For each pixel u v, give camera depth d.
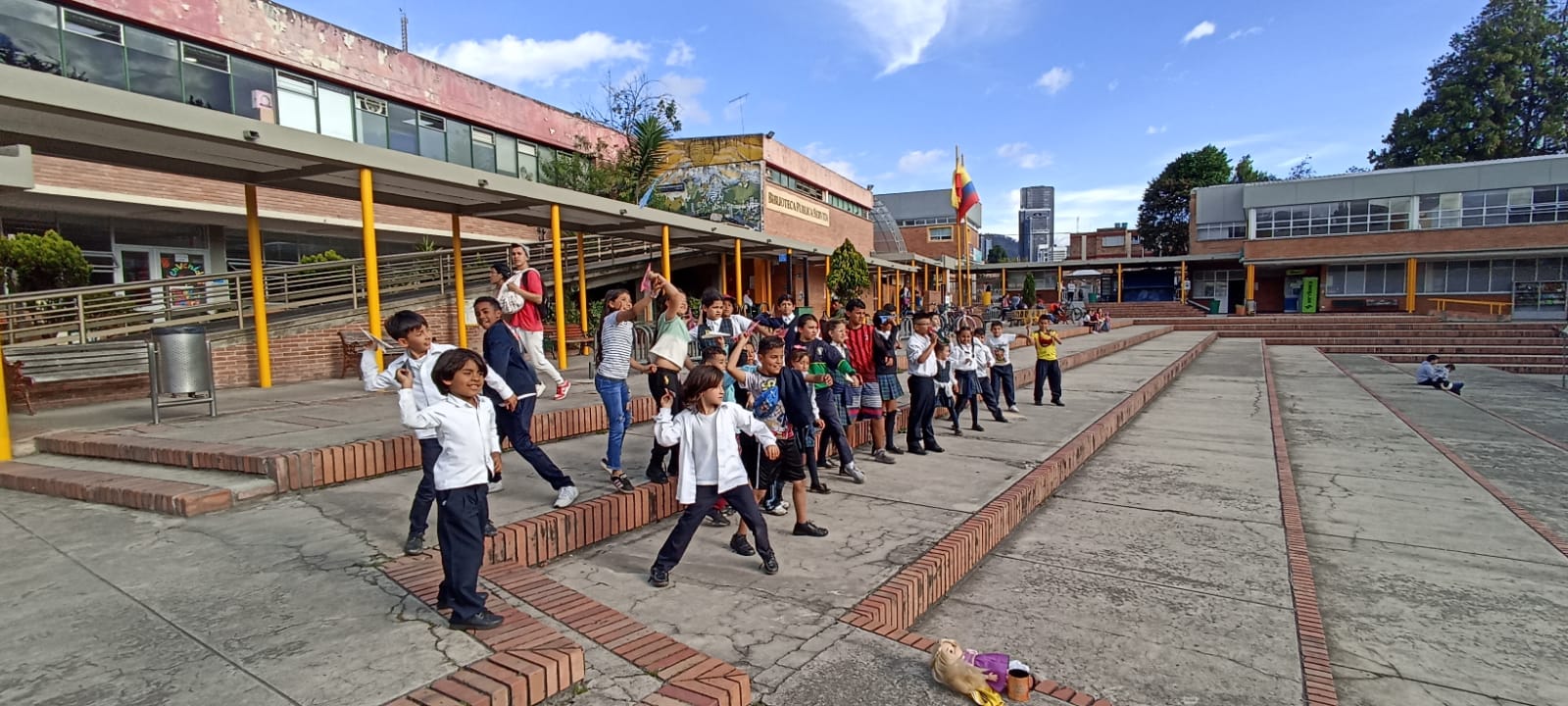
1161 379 15.12
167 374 6.61
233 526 4.39
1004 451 7.96
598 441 7.11
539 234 21.42
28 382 7.67
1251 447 9.30
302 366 10.88
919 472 7.05
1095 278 51.62
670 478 5.66
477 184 10.12
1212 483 7.48
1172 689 3.60
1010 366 10.51
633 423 7.99
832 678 3.22
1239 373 18.44
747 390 5.58
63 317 10.97
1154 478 7.74
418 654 2.90
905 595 4.15
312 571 3.74
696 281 24.69
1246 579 4.97
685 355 5.78
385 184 9.90
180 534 4.24
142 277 15.36
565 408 7.41
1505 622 4.68
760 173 24.48
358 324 11.60
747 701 2.96
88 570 3.72
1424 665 4.14
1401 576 5.47
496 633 3.10
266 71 15.88
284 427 6.29
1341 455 9.72
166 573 3.69
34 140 7.30
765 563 4.39
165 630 3.08
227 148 7.75
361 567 3.79
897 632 3.64
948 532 5.20
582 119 24.36
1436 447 10.20
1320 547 6.12
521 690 2.68
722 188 24.78
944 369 8.61
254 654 2.88
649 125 21.09
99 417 7.02
